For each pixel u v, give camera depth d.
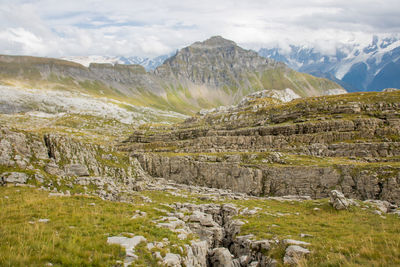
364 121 105.44
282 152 107.12
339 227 34.12
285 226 36.69
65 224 26.31
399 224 34.22
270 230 35.56
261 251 30.52
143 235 26.39
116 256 20.95
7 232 22.20
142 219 31.88
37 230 23.16
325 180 80.62
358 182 75.00
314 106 137.75
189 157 115.31
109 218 30.48
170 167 115.94
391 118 106.50
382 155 90.38
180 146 143.25
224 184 100.19
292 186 85.38
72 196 41.19
